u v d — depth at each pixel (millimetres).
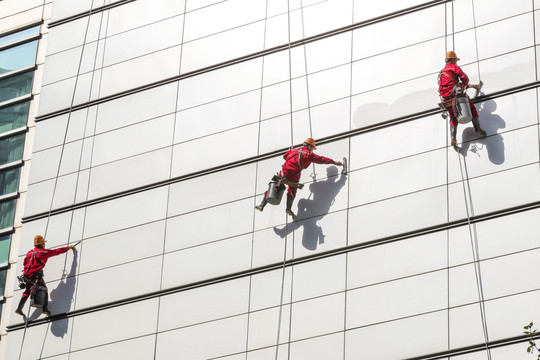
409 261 26141
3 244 32594
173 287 28859
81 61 34094
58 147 32906
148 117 31984
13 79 35625
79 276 30391
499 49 27688
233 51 31719
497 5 28328
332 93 29422
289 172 27391
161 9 33750
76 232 31172
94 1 35062
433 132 27516
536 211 25281
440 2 29141
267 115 30078
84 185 31828
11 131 34469
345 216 27500
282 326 26859
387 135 28094
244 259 28297
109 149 32062
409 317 25453
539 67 26969
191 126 31156
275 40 31188
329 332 26188
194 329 28000
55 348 29562
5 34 36781
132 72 33000
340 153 28453
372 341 25562
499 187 26000
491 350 24203
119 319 29172
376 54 29359
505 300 24594
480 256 25375
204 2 33156
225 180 29781
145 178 31031
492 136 26688
